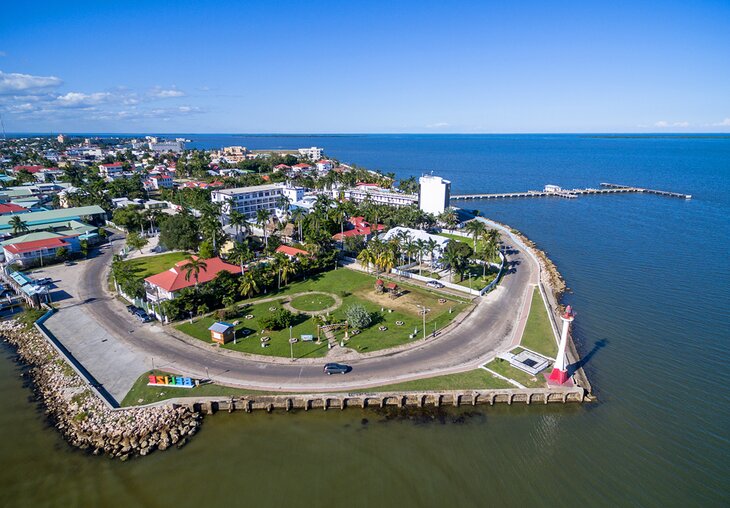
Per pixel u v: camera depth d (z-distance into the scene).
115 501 53.06
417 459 59.56
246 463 58.91
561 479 56.28
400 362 79.12
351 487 54.88
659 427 65.62
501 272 128.25
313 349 83.50
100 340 87.50
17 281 110.06
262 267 117.25
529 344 85.62
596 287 118.44
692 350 86.00
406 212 170.38
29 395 72.44
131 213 175.38
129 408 66.94
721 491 54.66
